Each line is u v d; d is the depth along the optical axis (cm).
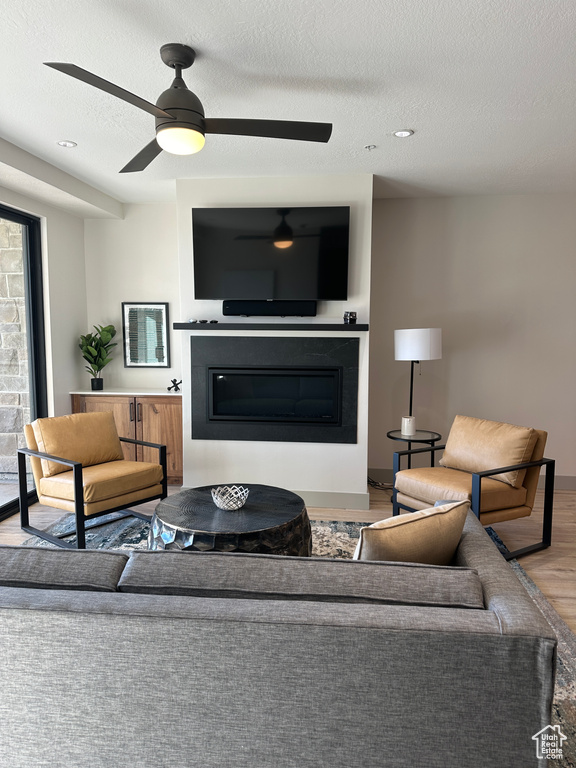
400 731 118
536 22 190
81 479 311
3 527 365
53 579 134
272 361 413
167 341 496
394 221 467
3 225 391
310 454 415
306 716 119
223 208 397
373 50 211
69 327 466
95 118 281
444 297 469
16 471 405
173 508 276
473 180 405
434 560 166
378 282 473
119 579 136
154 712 122
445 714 116
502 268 461
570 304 457
